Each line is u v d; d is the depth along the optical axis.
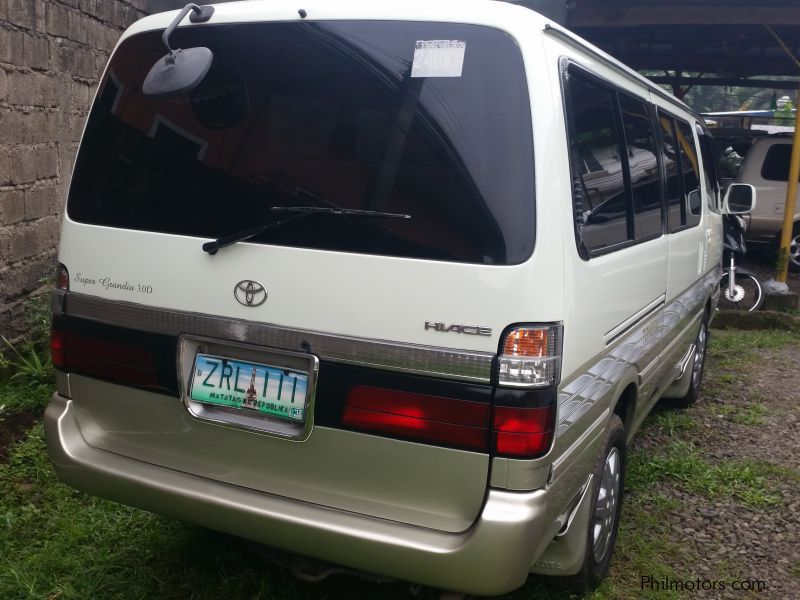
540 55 2.35
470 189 2.27
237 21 2.62
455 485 2.31
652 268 3.57
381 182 2.36
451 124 2.31
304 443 2.45
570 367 2.43
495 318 2.22
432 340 2.27
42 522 3.41
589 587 3.10
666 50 13.30
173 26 2.62
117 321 2.72
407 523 2.37
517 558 2.26
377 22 2.43
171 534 3.35
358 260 2.34
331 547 2.40
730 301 8.43
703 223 5.05
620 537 3.62
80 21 5.40
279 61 2.54
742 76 14.24
